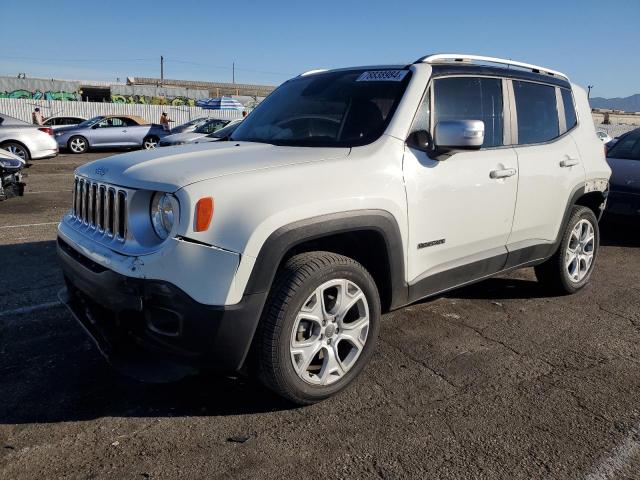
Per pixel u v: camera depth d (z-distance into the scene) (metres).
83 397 3.16
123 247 2.82
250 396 3.21
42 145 15.55
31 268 5.59
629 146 8.14
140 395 3.20
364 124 3.48
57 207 9.25
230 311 2.63
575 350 3.95
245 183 2.75
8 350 3.73
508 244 4.25
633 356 3.87
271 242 2.71
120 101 41.31
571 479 2.54
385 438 2.83
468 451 2.73
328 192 2.94
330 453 2.70
